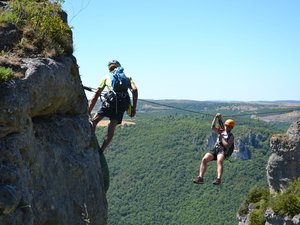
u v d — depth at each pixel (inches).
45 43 202.2
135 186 4052.7
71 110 214.5
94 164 215.5
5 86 167.2
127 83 241.3
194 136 4665.4
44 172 181.9
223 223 3228.3
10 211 154.3
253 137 4040.4
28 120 175.0
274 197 1136.2
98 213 212.5
